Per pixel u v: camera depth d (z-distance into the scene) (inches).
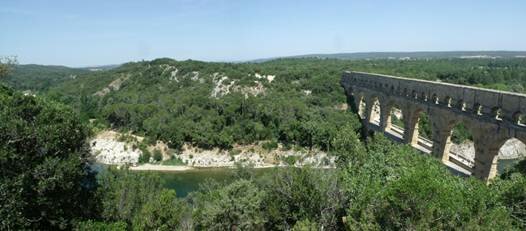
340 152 1515.7
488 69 6392.7
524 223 861.8
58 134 1120.8
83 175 1250.6
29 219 1019.9
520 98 1640.0
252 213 1405.0
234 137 3907.5
